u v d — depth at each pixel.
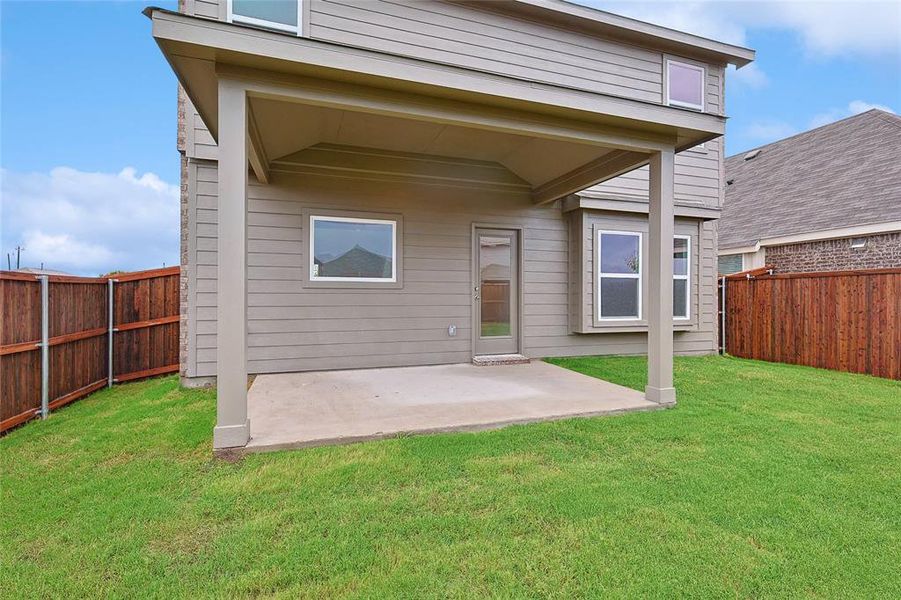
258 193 5.52
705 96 6.99
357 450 3.07
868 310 6.10
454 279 6.44
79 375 4.82
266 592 1.73
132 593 1.72
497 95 3.52
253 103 3.96
